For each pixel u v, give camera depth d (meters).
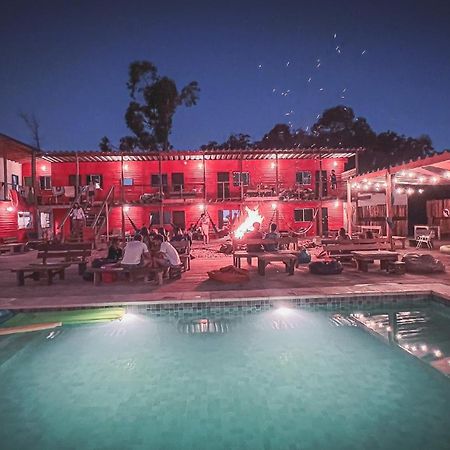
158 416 4.25
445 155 11.79
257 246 12.36
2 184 21.62
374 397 4.55
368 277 10.01
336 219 27.16
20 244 19.92
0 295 8.62
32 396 4.70
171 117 41.66
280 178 27.31
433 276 10.04
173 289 8.77
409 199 25.97
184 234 15.64
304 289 8.30
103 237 22.98
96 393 4.76
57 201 25.53
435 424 4.00
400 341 6.12
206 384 4.95
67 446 3.75
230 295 7.86
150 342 6.32
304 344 6.13
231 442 3.78
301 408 4.35
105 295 8.17
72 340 6.40
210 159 26.61
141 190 26.70
